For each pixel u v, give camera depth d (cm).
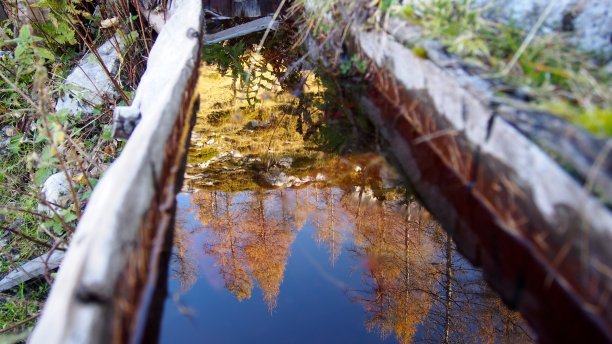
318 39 346
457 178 190
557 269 139
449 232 198
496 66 185
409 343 222
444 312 250
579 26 198
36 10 451
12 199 338
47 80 402
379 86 267
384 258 244
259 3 458
